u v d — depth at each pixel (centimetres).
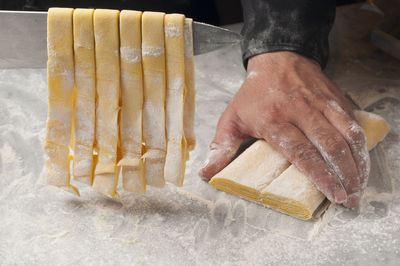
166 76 112
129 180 122
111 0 199
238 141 139
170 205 129
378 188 133
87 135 117
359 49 189
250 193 127
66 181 122
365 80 174
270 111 135
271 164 131
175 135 116
